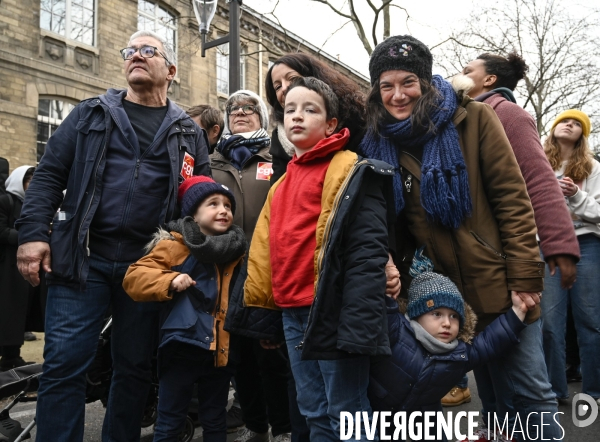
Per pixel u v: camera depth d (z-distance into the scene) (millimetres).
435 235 2102
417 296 2080
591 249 3512
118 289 2500
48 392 2305
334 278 1827
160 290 2271
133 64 2609
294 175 2129
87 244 2359
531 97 14000
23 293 4520
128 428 2494
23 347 6203
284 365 2701
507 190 2035
